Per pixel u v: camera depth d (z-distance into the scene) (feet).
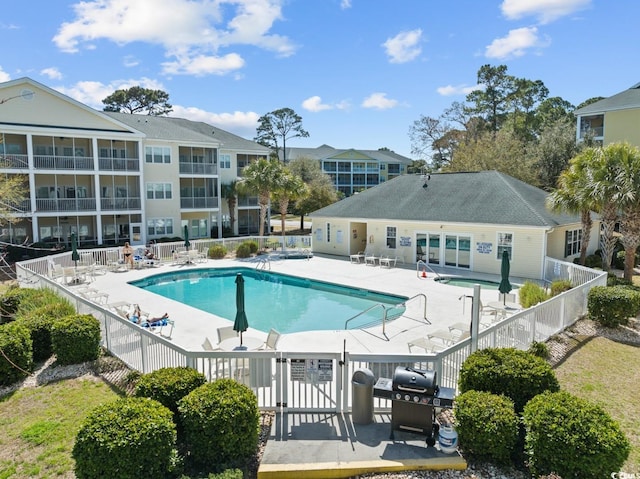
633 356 33.45
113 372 31.17
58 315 37.27
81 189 107.24
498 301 49.55
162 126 121.29
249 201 138.10
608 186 51.75
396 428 21.98
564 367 31.19
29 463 20.33
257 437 20.74
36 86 92.68
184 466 19.47
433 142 177.27
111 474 16.93
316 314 52.65
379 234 86.43
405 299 56.49
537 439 17.78
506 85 170.19
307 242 103.30
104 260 79.71
